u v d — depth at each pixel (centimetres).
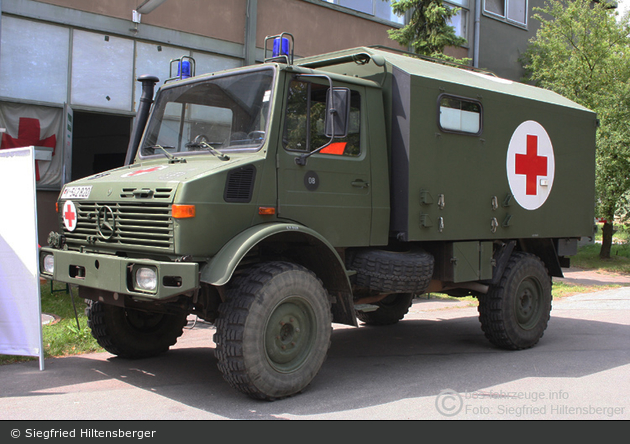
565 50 1658
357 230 519
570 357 620
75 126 1459
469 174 598
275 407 434
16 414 414
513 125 647
